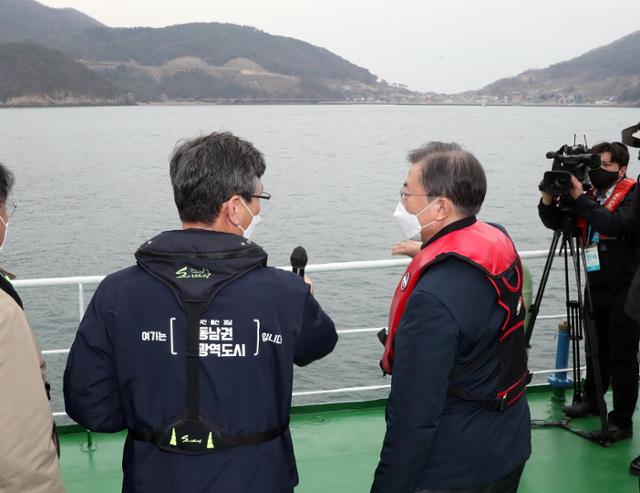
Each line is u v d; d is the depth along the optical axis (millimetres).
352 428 3895
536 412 4109
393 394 1897
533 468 3428
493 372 1981
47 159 86312
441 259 1916
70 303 22344
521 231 36156
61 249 35250
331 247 34594
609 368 3922
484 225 2098
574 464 3469
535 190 52844
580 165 3387
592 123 185000
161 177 68188
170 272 1690
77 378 1741
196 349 1652
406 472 1882
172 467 1646
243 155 1791
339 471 3430
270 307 1704
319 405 4105
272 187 58344
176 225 43031
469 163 2047
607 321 3818
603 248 3582
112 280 1758
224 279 1687
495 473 1985
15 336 1593
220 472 1638
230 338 1664
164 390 1664
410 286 1994
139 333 1681
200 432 1636
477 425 1963
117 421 1807
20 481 1566
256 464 1668
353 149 105500
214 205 1744
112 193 56469
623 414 3701
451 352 1847
